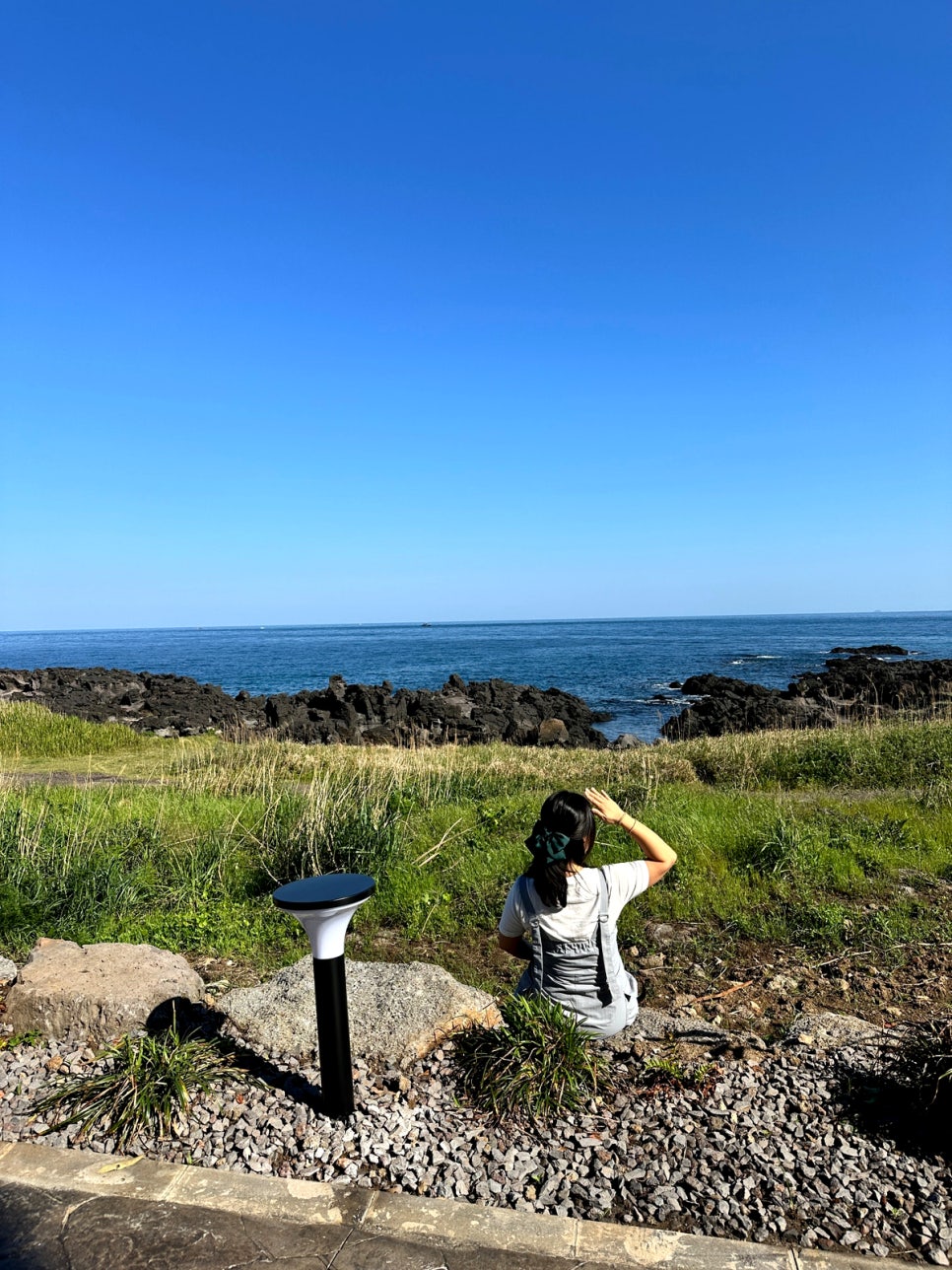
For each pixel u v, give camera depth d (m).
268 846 7.98
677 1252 2.62
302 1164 3.10
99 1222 2.79
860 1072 3.64
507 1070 3.46
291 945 5.82
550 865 3.55
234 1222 2.79
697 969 5.27
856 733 13.42
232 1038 4.10
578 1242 2.66
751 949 5.59
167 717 30.55
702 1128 3.28
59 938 5.84
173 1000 4.37
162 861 7.62
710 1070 3.70
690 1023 4.23
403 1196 2.91
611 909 3.68
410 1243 2.68
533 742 26.38
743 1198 2.87
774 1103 3.43
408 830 8.41
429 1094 3.55
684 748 13.98
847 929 5.71
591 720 33.41
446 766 13.79
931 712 20.77
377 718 30.31
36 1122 3.43
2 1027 4.27
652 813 8.70
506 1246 2.65
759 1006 4.71
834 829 7.95
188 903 6.61
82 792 11.42
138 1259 2.62
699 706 27.66
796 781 11.52
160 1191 2.95
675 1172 3.01
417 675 61.28
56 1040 4.15
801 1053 3.91
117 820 9.05
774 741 13.77
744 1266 2.56
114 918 6.25
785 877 6.70
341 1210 2.84
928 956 5.29
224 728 26.16
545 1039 3.47
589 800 3.79
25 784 12.06
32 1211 2.85
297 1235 2.72
